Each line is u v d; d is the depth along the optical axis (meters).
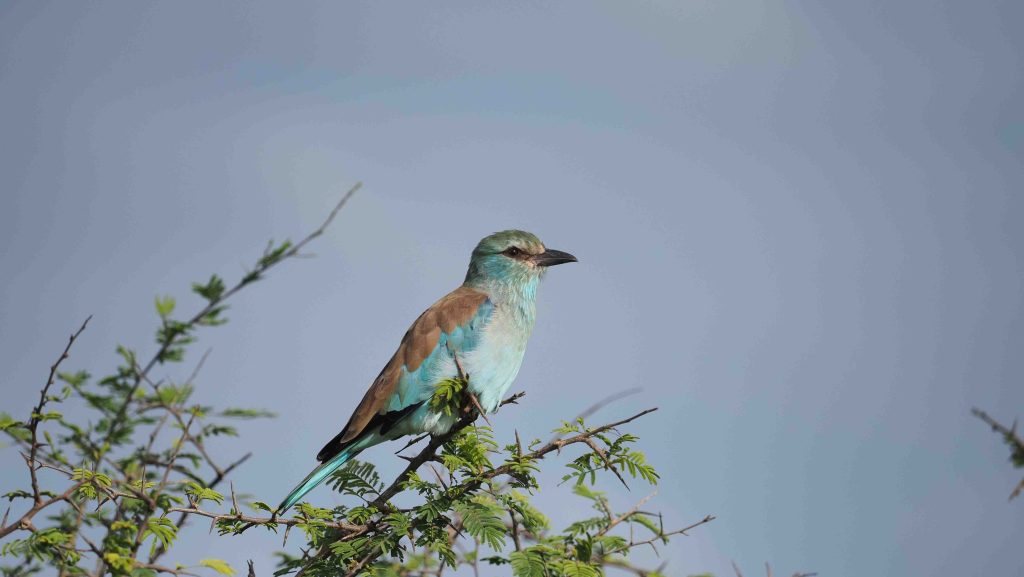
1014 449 8.43
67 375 8.80
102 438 8.81
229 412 8.80
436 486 10.62
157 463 9.44
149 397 8.70
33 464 8.70
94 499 9.52
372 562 10.22
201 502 9.58
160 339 8.15
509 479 10.82
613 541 10.71
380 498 10.95
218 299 7.97
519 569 9.43
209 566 8.80
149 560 8.99
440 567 10.43
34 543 8.63
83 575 8.56
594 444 10.26
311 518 10.33
